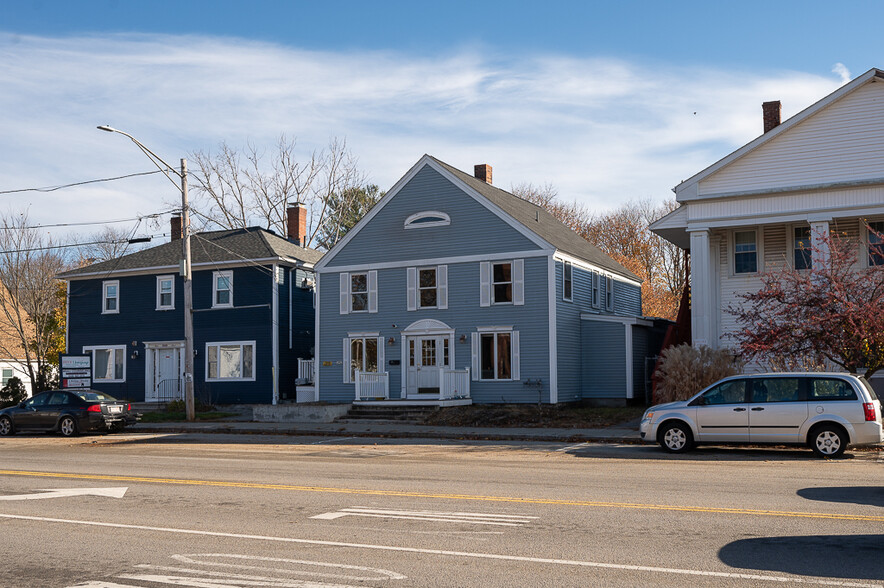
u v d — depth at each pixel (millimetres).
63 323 48438
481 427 26375
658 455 18203
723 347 28016
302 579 7492
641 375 34406
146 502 12062
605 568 7746
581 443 21625
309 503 11773
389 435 24562
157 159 28266
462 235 32656
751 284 28812
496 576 7512
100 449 21859
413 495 12367
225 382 38312
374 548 8719
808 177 26797
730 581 7234
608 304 38188
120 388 40625
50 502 12180
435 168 33312
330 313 34938
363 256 34469
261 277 38094
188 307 30750
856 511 10547
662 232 30453
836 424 17125
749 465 15938
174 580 7551
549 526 9812
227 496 12547
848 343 20453
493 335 31906
